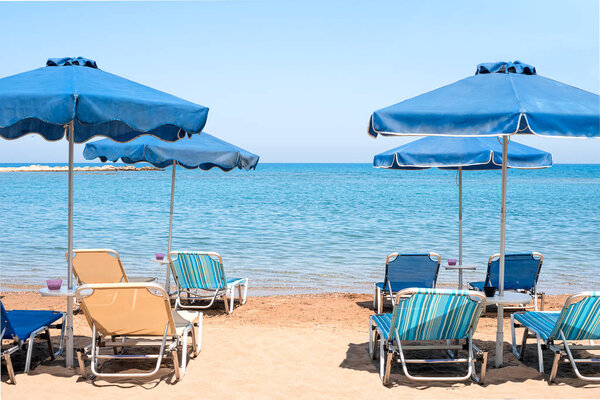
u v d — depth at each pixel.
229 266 12.16
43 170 154.88
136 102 4.11
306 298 8.88
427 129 4.12
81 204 29.58
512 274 7.43
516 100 4.22
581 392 4.63
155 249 14.41
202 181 68.50
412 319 4.71
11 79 4.59
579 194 40.47
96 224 19.92
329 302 8.53
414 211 25.77
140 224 19.98
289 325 6.98
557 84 4.76
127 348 5.79
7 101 3.94
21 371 5.05
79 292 4.59
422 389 4.70
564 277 11.05
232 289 7.91
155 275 11.16
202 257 7.64
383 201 32.66
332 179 77.38
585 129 4.03
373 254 13.74
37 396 4.45
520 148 6.98
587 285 10.33
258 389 4.66
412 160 6.89
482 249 14.60
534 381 4.89
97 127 5.66
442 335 4.81
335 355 5.62
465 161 6.74
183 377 4.93
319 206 28.66
